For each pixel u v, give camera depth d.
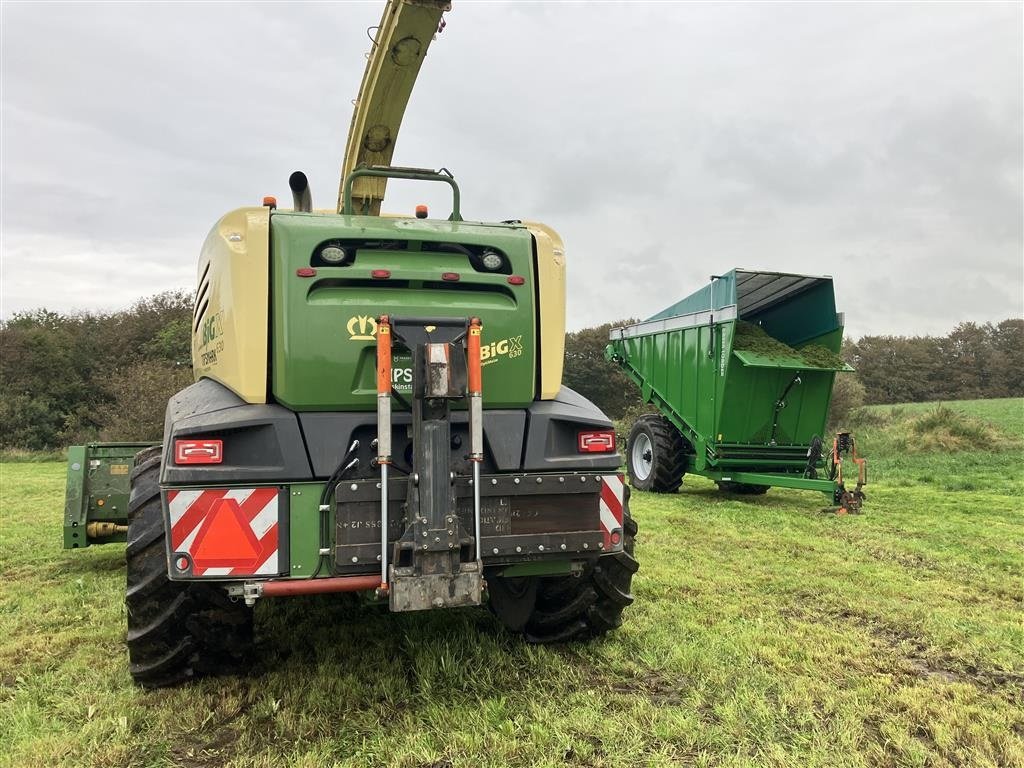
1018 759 2.48
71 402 30.14
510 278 3.15
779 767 2.39
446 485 2.67
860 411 21.50
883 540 6.39
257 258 2.93
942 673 3.33
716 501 9.14
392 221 3.12
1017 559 5.62
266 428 2.76
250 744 2.57
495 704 2.82
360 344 2.91
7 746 2.55
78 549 6.46
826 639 3.70
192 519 2.63
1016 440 16.06
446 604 2.61
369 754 2.49
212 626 2.95
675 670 3.25
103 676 3.18
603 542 3.03
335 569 2.67
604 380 38.56
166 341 29.33
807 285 9.27
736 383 8.91
